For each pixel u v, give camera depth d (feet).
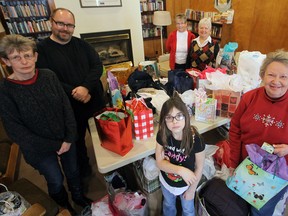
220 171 4.84
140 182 4.98
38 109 3.79
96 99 6.42
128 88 6.17
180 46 8.88
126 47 14.66
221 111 5.10
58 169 4.69
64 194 5.17
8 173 6.15
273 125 3.48
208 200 4.10
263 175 3.49
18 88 3.54
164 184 4.10
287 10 9.36
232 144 4.28
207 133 7.77
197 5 15.05
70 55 5.51
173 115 3.25
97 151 4.24
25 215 3.38
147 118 4.32
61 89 4.21
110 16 13.07
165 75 9.50
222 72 5.42
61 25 4.99
